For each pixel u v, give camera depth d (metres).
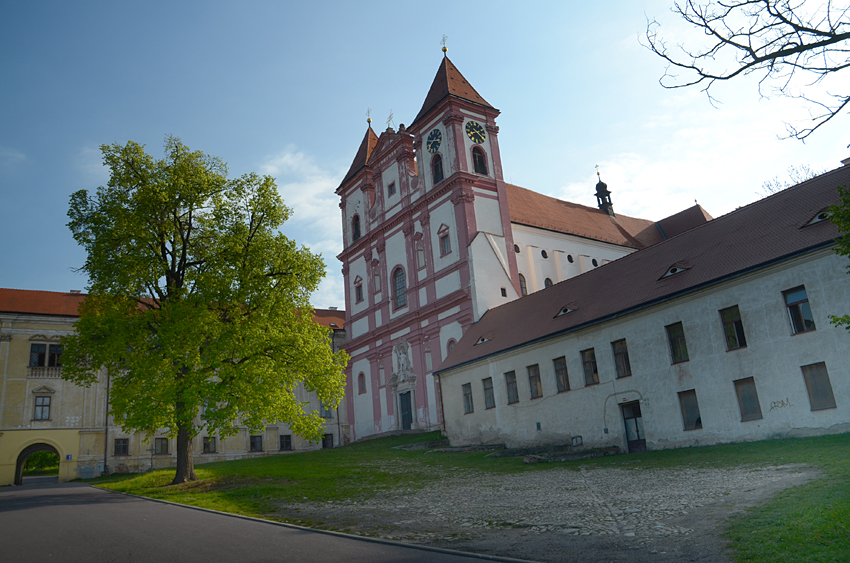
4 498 24.48
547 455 28.69
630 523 11.77
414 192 55.03
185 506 18.17
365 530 12.82
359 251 61.72
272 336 25.83
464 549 10.28
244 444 55.38
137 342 24.08
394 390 53.78
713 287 26.91
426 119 54.09
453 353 43.44
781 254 24.81
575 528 11.69
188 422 23.56
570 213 63.47
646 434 28.98
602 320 31.31
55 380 48.31
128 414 23.62
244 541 11.51
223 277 24.70
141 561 9.82
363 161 63.91
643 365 29.53
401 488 21.77
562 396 33.50
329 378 26.91
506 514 14.23
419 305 52.62
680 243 32.56
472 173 50.50
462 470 27.16
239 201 26.75
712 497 13.74
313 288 27.00
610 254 62.69
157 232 25.53
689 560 8.57
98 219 24.20
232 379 24.16
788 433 23.86
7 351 47.34
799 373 23.83
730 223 30.64
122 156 25.25
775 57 9.37
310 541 11.45
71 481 44.50
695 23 9.71
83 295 53.00
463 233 48.94
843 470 14.34
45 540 12.20
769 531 9.40
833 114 9.23
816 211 25.95
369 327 58.72
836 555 7.71
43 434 46.94
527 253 54.88
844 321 13.05
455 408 40.81
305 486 22.66
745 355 25.59
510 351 36.75
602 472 22.22
